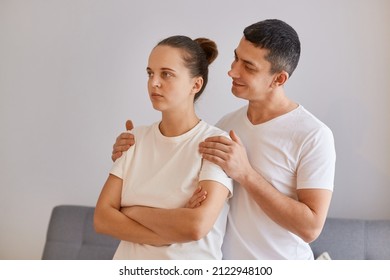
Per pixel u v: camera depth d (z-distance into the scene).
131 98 4.67
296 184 2.62
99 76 4.73
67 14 4.79
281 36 2.58
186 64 2.39
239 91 2.65
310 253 2.76
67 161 4.85
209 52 2.56
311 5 4.27
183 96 2.41
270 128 2.64
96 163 4.79
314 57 4.27
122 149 2.59
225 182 2.41
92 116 4.77
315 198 2.51
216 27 4.42
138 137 2.61
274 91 2.65
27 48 4.89
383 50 4.20
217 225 2.50
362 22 4.21
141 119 4.66
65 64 4.81
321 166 2.53
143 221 2.38
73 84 4.80
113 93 4.71
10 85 4.94
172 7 4.53
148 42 4.61
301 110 2.66
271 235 2.58
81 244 4.46
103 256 4.36
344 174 4.27
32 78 4.89
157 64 2.37
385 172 4.22
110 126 4.73
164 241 2.35
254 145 2.66
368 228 3.99
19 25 4.90
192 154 2.44
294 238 2.61
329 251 3.97
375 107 4.21
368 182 4.25
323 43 4.26
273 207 2.45
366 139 4.23
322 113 4.27
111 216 2.47
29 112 4.91
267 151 2.62
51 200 4.89
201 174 2.40
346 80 4.24
